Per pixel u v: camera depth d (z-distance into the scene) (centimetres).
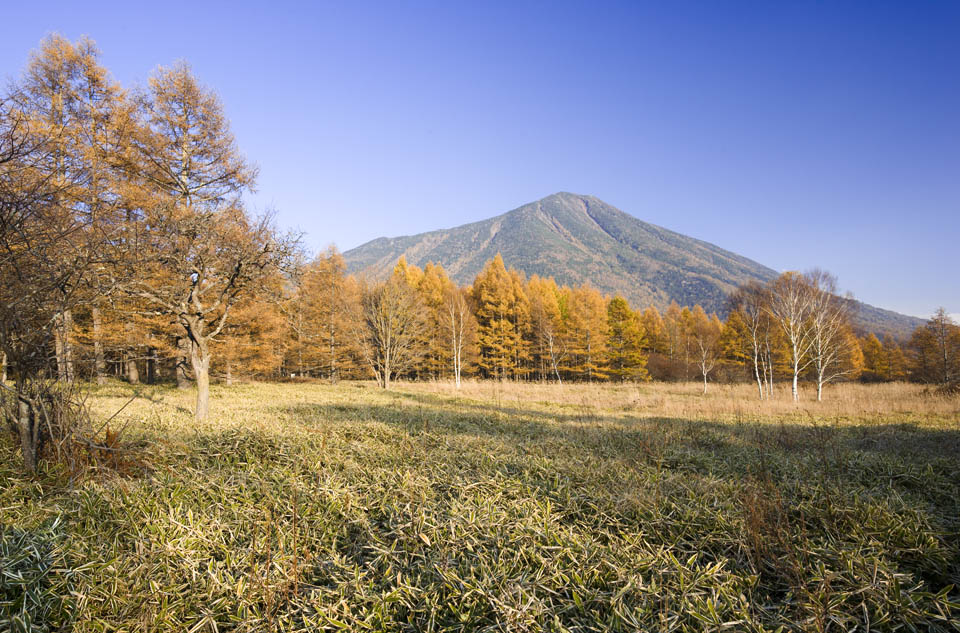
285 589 342
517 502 506
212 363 2409
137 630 299
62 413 560
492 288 4597
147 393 1630
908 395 2144
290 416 1130
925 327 4259
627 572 360
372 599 334
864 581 341
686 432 1096
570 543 405
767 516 442
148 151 1619
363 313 3216
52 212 549
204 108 1773
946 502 539
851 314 2517
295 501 449
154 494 505
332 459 674
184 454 662
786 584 356
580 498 526
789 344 3038
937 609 313
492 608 320
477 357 4250
